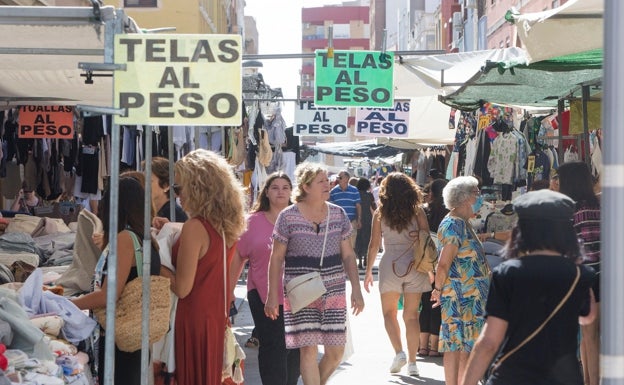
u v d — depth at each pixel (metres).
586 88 9.95
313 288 7.77
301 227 7.96
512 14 7.32
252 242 8.41
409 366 10.50
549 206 4.77
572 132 11.49
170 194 8.04
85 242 7.80
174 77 5.45
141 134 14.34
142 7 31.00
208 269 6.48
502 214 11.74
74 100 10.59
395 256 10.27
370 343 12.79
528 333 4.69
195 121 5.44
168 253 6.64
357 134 19.89
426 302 11.70
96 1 5.29
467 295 8.36
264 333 8.33
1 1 13.52
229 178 6.59
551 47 7.10
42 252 9.60
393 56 13.02
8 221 10.33
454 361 8.41
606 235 2.87
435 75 12.00
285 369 8.30
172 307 6.49
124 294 6.27
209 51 5.46
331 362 8.05
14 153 12.72
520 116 17.41
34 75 8.83
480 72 9.05
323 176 8.00
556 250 4.78
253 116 19.36
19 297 6.11
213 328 6.48
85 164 13.91
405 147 28.95
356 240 23.56
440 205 11.47
